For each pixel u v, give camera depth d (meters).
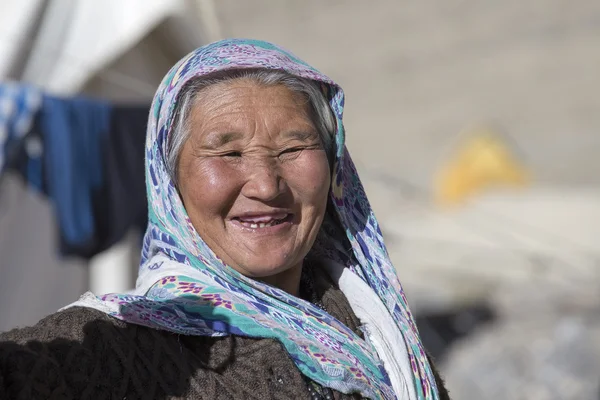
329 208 3.14
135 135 6.72
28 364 2.23
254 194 2.66
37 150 6.38
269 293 2.79
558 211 13.27
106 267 7.59
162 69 6.95
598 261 11.82
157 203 2.81
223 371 2.54
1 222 7.24
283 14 39.12
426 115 36.03
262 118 2.71
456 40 36.47
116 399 2.35
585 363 9.55
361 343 2.88
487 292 12.22
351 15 38.41
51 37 6.41
